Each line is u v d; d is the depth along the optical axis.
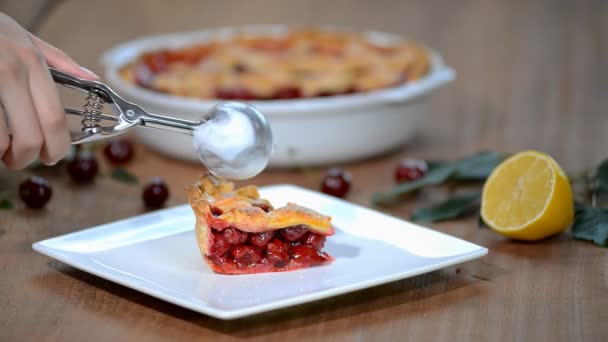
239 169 1.22
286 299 1.17
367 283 1.20
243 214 1.23
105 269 1.23
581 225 1.35
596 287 1.25
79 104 1.75
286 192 1.40
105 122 1.68
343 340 1.17
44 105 1.20
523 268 1.28
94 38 2.04
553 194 1.32
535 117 1.74
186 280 1.22
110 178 1.53
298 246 1.24
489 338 1.17
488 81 1.90
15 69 1.19
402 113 1.56
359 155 1.56
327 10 2.38
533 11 2.43
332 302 1.22
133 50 1.75
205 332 1.17
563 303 1.22
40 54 1.20
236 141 1.21
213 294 1.19
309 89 1.62
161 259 1.26
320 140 1.52
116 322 1.19
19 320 1.20
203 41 1.82
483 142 1.65
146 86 1.64
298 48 1.80
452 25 2.27
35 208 1.43
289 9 2.38
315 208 1.36
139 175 1.54
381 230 1.30
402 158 1.60
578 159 1.57
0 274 1.27
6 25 1.21
